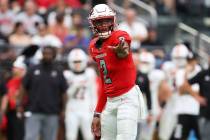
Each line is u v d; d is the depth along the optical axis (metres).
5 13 48.16
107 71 23.70
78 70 38.59
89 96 38.88
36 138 38.28
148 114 38.84
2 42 45.47
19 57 40.94
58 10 48.78
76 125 38.78
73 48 43.84
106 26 23.36
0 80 39.00
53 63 38.47
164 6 53.59
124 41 22.70
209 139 39.69
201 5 55.56
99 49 23.75
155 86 39.38
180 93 39.38
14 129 38.78
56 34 45.69
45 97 38.12
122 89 23.64
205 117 39.62
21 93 38.59
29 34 46.94
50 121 38.25
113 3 51.47
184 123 39.44
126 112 23.48
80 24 46.78
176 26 50.28
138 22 49.31
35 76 38.22
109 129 24.06
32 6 48.12
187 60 39.97
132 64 23.78
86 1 51.78
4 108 38.72
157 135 39.97
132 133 23.45
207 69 39.78
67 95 38.66
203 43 48.53
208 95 39.62
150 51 45.25
